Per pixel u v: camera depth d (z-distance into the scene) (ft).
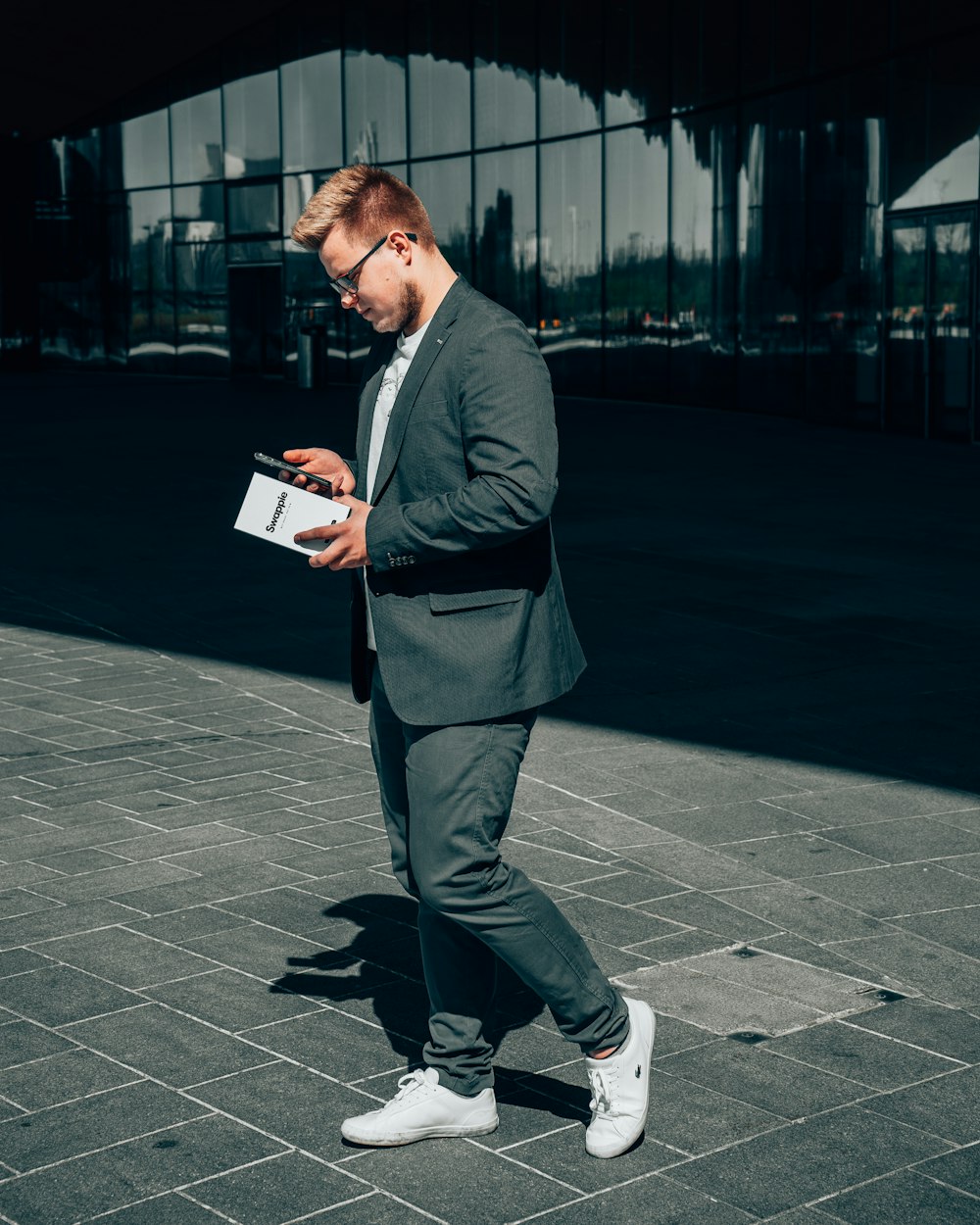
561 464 51.31
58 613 28.30
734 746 19.31
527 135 84.74
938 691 21.88
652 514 39.88
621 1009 9.80
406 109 92.63
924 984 12.45
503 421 8.97
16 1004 12.12
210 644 25.73
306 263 101.91
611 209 79.82
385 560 9.18
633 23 76.89
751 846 15.70
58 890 14.61
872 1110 10.41
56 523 39.19
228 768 18.65
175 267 109.70
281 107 101.14
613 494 43.78
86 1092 10.71
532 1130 10.19
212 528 38.45
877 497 43.06
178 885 14.71
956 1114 10.36
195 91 106.11
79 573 32.32
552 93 82.69
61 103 109.40
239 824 16.52
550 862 15.25
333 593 30.17
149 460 53.06
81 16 95.45
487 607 9.33
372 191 9.20
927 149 57.57
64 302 115.75
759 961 12.87
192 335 109.70
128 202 111.45
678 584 30.19
